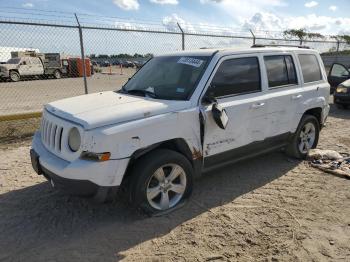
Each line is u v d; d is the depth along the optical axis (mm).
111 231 3672
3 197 4492
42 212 4090
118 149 3465
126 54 9992
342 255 3227
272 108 4984
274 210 4117
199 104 4113
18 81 26562
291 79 5457
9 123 8328
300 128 5652
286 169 5461
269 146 5203
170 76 4551
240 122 4555
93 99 4328
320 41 15312
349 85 10461
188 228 3721
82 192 3480
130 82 5066
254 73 4828
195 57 4574
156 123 3711
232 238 3529
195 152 4133
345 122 9000
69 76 29719
